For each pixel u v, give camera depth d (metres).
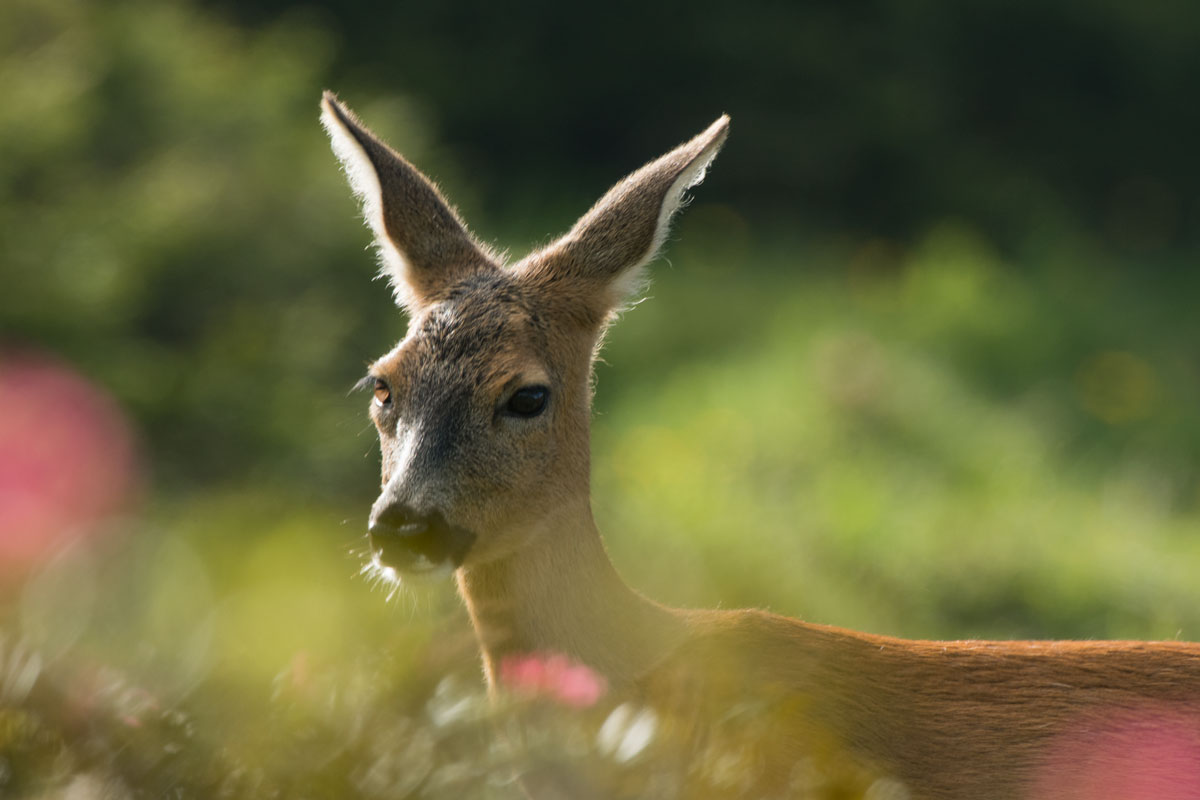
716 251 27.62
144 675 4.79
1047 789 6.00
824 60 30.88
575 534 6.36
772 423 17.73
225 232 14.91
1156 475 18.78
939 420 18.45
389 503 5.95
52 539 7.22
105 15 16.56
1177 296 28.84
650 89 31.20
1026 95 34.94
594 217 6.92
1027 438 18.83
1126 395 21.61
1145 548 15.42
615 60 30.70
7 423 10.19
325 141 16.70
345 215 15.88
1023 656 6.33
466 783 4.23
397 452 6.18
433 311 6.48
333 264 15.70
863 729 6.00
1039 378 22.09
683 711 5.58
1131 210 36.19
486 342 6.30
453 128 29.75
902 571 14.23
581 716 5.04
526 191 28.50
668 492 15.30
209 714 4.48
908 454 17.66
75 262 13.55
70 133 14.70
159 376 13.13
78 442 11.05
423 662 4.93
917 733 6.06
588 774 4.39
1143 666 6.29
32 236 13.43
